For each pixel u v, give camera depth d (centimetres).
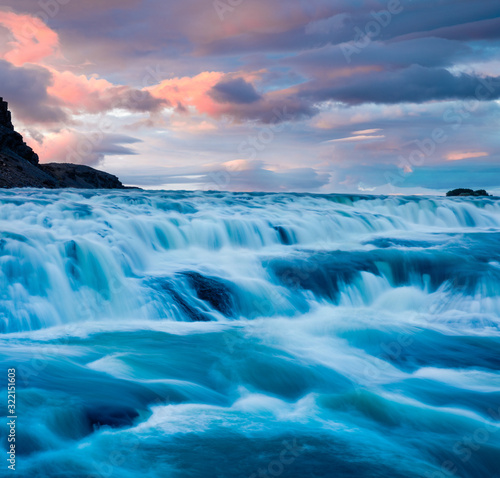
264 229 1973
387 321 1356
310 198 2878
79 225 1670
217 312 1345
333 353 1091
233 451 677
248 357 999
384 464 674
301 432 746
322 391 892
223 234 1889
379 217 2422
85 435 666
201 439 700
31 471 586
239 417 779
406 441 743
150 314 1286
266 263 1642
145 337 1102
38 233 1388
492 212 2844
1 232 1343
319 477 634
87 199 2422
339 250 1828
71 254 1353
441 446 736
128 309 1291
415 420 809
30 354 922
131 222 1748
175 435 703
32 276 1255
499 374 1027
